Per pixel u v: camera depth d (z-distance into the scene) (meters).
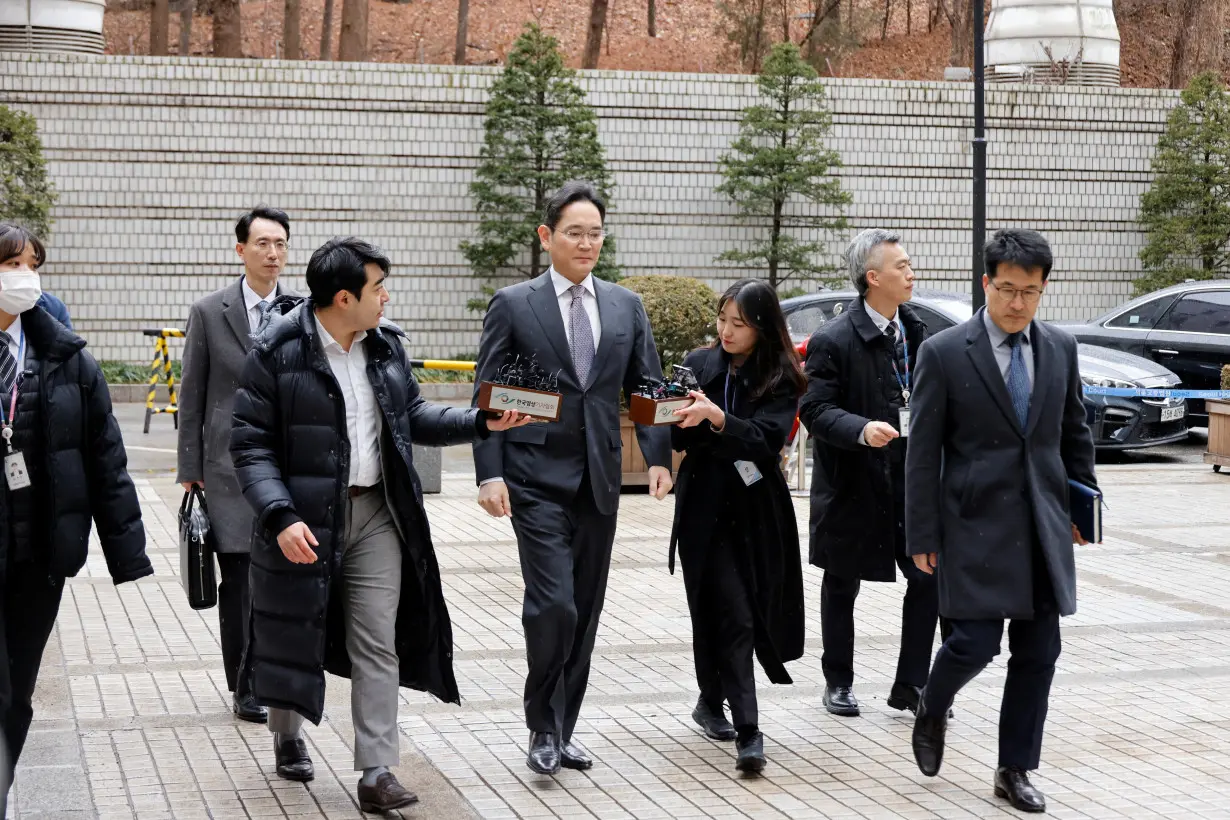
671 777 4.95
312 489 4.49
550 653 4.82
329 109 21.70
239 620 5.56
